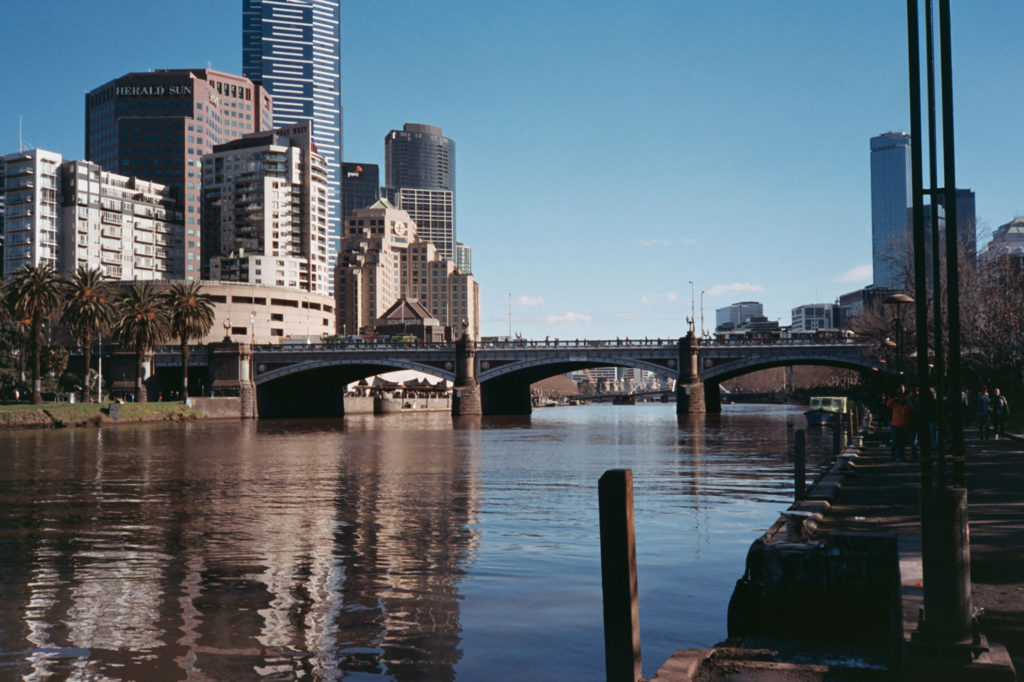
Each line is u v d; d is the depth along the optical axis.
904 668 7.83
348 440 72.69
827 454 50.38
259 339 189.75
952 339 8.40
